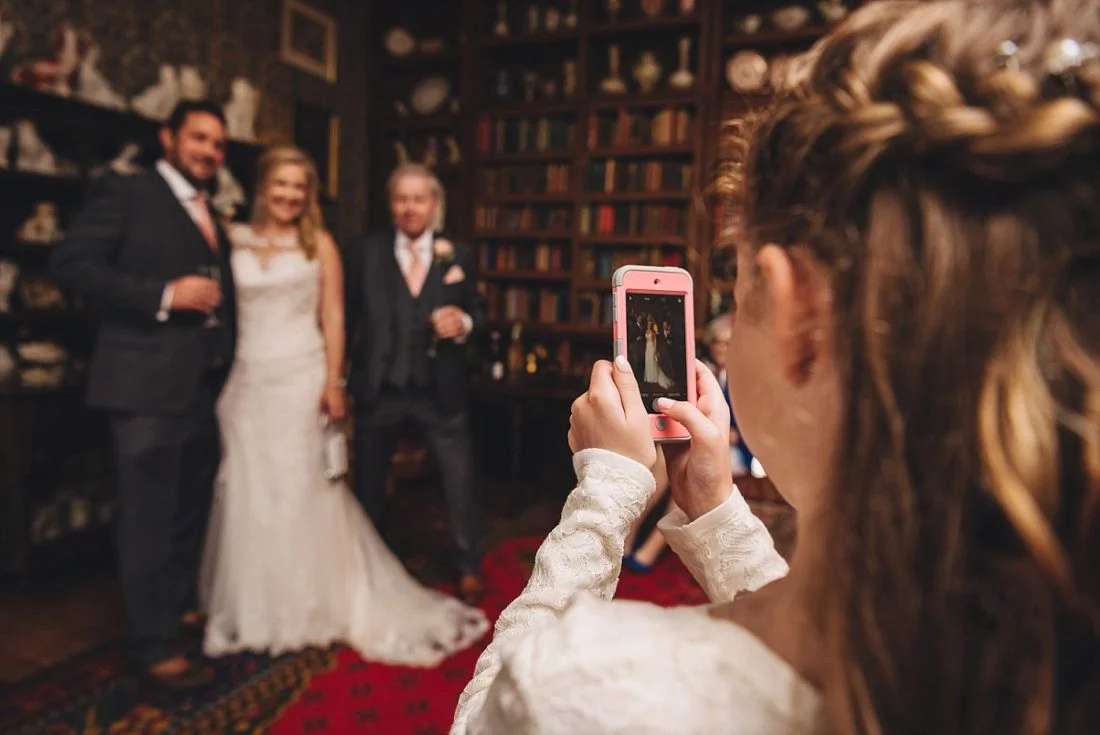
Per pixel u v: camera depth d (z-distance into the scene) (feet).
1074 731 0.91
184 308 7.36
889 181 1.00
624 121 15.49
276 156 8.33
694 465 1.99
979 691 0.95
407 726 6.89
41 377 10.42
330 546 8.63
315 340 8.59
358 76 17.79
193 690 7.37
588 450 1.73
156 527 7.52
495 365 16.28
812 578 1.10
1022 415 0.87
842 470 1.04
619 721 1.09
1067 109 0.88
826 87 1.12
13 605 9.39
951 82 0.97
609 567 1.64
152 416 7.41
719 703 1.09
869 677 1.00
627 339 2.31
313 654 8.21
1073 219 0.90
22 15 10.61
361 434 9.86
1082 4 0.99
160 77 12.29
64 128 11.00
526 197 16.33
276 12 15.26
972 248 0.92
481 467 16.85
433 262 9.81
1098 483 0.86
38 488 10.10
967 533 0.94
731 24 15.23
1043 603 0.91
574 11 16.11
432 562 11.09
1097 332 0.89
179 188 7.84
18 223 11.02
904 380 0.95
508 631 1.60
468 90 16.67
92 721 6.83
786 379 1.16
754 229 1.24
